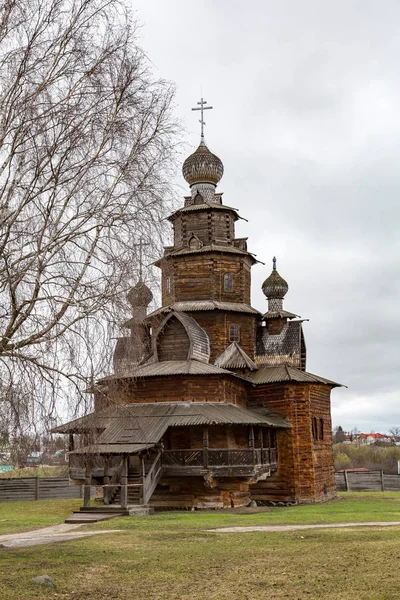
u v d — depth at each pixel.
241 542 19.17
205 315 39.78
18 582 13.21
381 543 18.14
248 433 35.66
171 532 21.75
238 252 40.91
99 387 14.66
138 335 15.28
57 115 14.58
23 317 13.93
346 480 49.78
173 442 34.12
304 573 14.12
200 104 45.53
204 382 34.81
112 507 28.28
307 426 38.88
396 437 160.88
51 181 14.70
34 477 43.12
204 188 43.56
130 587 13.14
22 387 13.57
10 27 14.84
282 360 41.78
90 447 15.88
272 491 38.47
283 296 44.78
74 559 16.17
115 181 15.22
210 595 12.35
